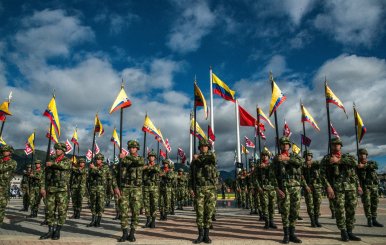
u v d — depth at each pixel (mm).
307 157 11641
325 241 7863
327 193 8422
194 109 10383
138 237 8781
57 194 8727
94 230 10289
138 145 9141
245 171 20406
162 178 13797
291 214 7914
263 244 7590
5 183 9734
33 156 18094
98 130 16750
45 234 8586
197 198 8180
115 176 8844
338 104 11516
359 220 12125
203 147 8641
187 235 9094
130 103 10539
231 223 11852
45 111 9938
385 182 28031
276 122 9703
